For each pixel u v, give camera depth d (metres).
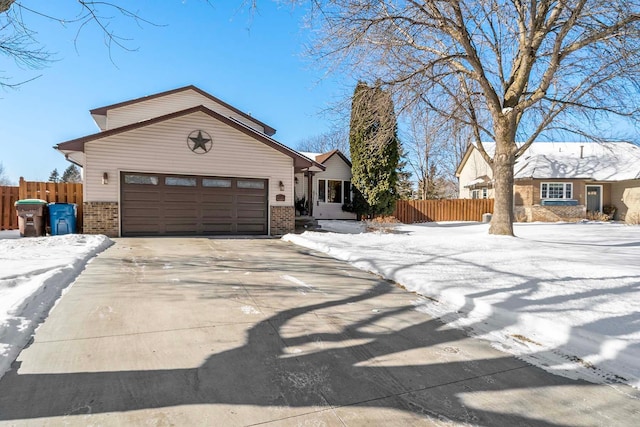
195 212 11.45
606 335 3.21
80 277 5.35
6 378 2.55
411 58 9.36
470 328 3.82
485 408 2.40
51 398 2.33
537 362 3.06
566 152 23.98
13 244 7.84
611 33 8.32
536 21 9.41
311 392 2.53
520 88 9.97
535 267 6.22
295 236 10.70
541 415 2.33
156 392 2.45
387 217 18.50
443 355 3.17
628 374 2.81
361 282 5.67
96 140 10.42
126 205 10.72
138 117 15.44
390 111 9.51
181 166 11.26
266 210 12.38
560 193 21.44
